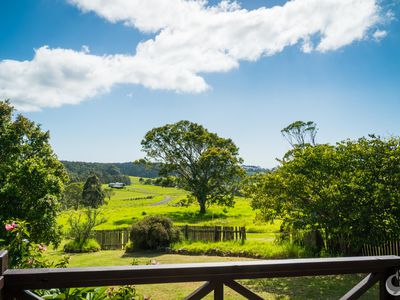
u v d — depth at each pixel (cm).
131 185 13850
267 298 959
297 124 5731
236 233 2112
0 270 190
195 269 218
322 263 241
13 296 198
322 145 1410
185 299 221
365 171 1230
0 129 2469
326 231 1340
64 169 2675
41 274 198
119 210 5672
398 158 1174
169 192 11406
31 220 1523
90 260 1769
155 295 982
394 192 1159
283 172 1453
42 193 1609
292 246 1573
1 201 1521
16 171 1634
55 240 1652
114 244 2331
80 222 2344
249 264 228
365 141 1287
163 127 5022
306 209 1336
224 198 4847
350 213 1206
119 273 207
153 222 2044
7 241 529
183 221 3975
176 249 1895
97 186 6512
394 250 1279
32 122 2647
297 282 1116
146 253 1930
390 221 1171
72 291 364
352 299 252
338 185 1259
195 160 4934
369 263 254
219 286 225
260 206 1495
